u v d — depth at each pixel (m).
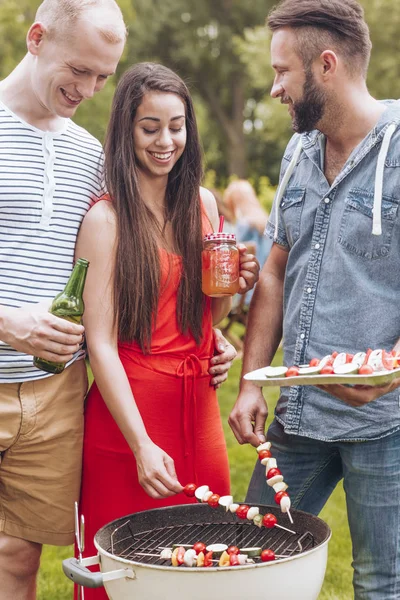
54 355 2.83
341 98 2.81
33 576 3.35
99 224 3.02
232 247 3.07
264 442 3.11
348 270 2.84
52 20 2.91
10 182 3.02
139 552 2.71
